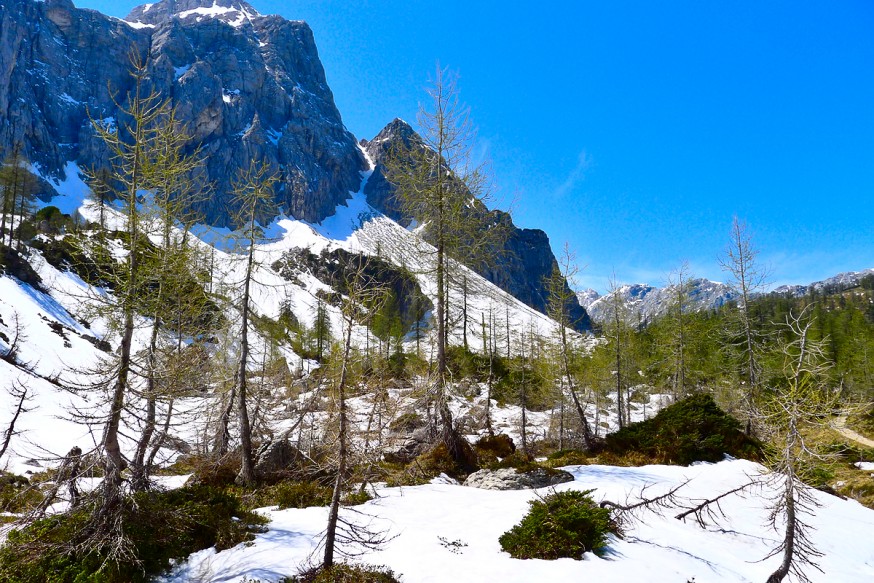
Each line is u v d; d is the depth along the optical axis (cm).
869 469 2642
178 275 1373
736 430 2350
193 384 1250
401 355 5028
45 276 5616
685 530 1340
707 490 1706
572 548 1006
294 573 884
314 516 1248
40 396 3061
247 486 1697
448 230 1908
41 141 15100
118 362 991
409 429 2145
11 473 1856
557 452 2658
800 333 935
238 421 2064
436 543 1065
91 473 946
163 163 1156
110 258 1041
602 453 2414
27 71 15900
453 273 2000
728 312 3403
